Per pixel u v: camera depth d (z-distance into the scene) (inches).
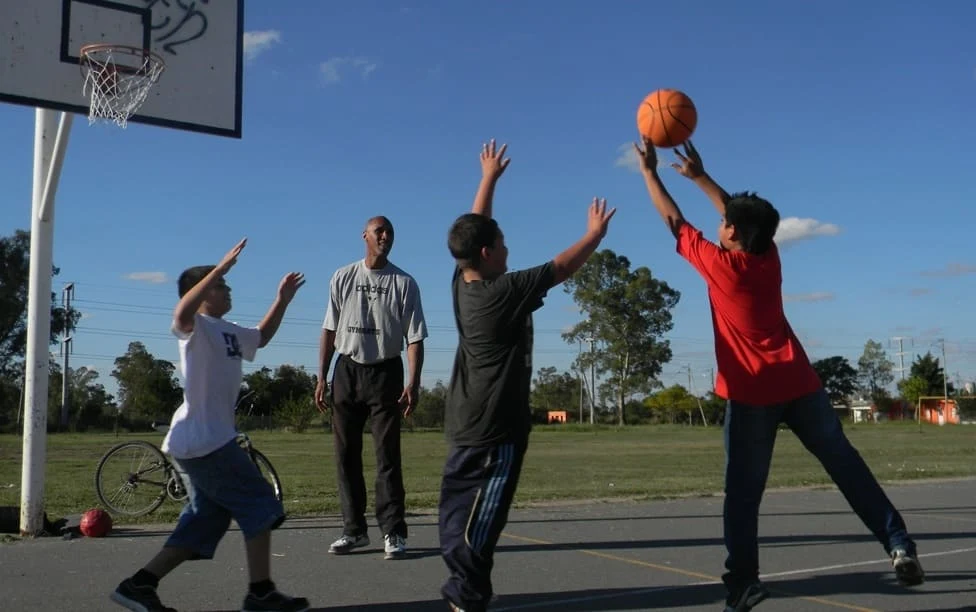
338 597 187.2
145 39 298.4
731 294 156.0
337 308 241.8
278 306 171.5
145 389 2527.1
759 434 158.4
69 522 282.7
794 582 205.6
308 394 2156.7
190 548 161.2
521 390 147.7
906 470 598.2
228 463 157.3
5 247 2425.0
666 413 3376.0
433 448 1072.8
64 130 244.4
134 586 158.7
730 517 159.5
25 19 278.2
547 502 360.8
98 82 287.3
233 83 314.5
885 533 158.2
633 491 420.2
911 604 184.2
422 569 215.0
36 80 277.1
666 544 253.3
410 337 241.8
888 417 3447.3
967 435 1707.7
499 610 178.9
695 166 172.2
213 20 313.3
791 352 158.9
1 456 807.1
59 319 2269.9
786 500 374.9
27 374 258.2
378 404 234.2
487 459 145.6
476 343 148.1
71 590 188.4
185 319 155.5
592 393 3038.9
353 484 238.2
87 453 877.8
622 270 2972.4
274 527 162.4
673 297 3004.4
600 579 207.0
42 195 252.1
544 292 147.9
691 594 192.2
